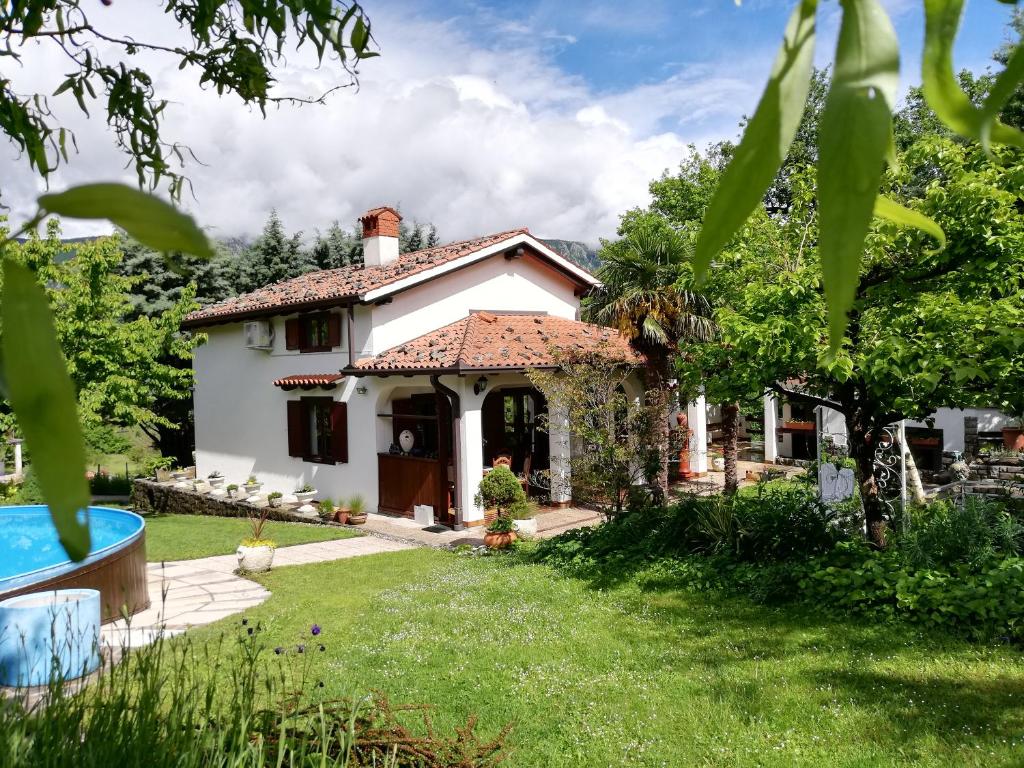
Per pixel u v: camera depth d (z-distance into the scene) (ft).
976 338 20.44
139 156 6.52
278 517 47.19
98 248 44.75
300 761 7.56
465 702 16.87
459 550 35.14
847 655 18.35
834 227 0.89
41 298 0.91
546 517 42.86
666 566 27.43
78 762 6.88
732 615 22.27
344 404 46.37
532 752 14.47
